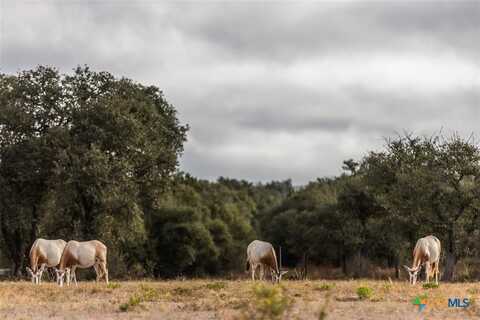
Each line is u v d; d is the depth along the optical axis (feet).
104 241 220.64
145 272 313.53
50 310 87.51
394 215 203.82
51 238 223.92
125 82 219.00
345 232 282.56
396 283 137.69
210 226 396.78
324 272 313.53
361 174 280.92
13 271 229.86
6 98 203.82
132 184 203.51
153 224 360.28
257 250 140.97
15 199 203.51
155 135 215.92
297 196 464.65
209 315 81.56
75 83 212.43
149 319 78.79
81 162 191.83
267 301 60.85
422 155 211.20
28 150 197.67
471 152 188.65
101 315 82.69
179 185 245.24
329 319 76.18
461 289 116.88
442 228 193.16
